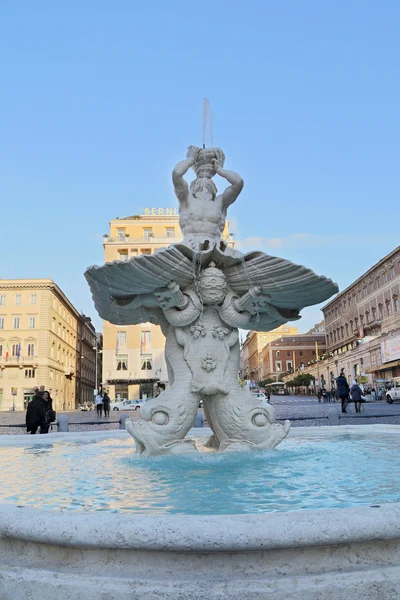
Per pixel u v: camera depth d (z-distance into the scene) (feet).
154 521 6.41
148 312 20.71
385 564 6.51
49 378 201.05
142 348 169.37
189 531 6.23
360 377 168.86
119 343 170.50
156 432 18.33
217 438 20.57
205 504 10.37
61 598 6.31
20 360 195.93
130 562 6.50
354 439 25.22
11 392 196.03
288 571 6.36
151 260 17.87
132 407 137.69
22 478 14.64
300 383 253.44
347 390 69.05
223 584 6.14
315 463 16.53
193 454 18.20
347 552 6.50
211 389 19.02
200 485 12.71
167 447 18.35
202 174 22.08
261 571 6.35
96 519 6.59
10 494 11.99
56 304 216.33
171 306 19.44
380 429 29.53
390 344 157.69
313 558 6.43
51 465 17.65
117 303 19.71
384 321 191.72
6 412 172.96
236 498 10.96
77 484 13.38
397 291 181.06
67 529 6.52
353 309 229.45
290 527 6.25
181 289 19.57
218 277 19.24
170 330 20.35
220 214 21.24
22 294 202.08
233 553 6.39
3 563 6.88
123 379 167.32
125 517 6.59
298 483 12.76
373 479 13.23
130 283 18.42
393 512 6.57
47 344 199.31
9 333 199.41
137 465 16.67
